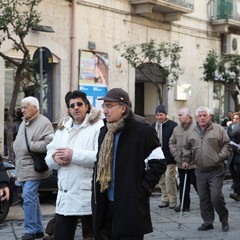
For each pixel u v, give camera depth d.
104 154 5.11
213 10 25.00
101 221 5.17
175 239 8.11
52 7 17.16
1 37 14.54
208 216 8.79
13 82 16.39
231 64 22.77
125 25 20.06
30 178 7.75
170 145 10.61
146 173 5.10
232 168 12.30
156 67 20.64
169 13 21.94
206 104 24.97
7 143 13.97
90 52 18.58
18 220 9.57
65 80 17.86
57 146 6.02
